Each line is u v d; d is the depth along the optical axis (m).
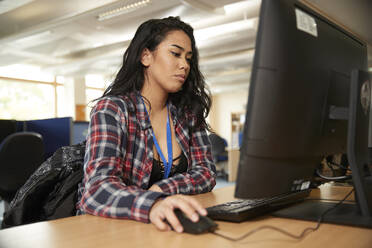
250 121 0.62
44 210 1.13
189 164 1.26
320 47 0.71
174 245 0.55
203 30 6.18
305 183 0.76
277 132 0.63
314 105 0.70
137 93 1.17
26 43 6.98
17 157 2.26
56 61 8.77
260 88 0.61
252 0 5.48
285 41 0.63
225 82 12.68
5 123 2.68
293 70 0.64
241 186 0.63
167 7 5.07
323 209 0.78
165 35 1.17
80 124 3.18
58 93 11.41
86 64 8.71
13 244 0.58
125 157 1.05
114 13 5.47
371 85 0.79
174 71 1.17
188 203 0.67
